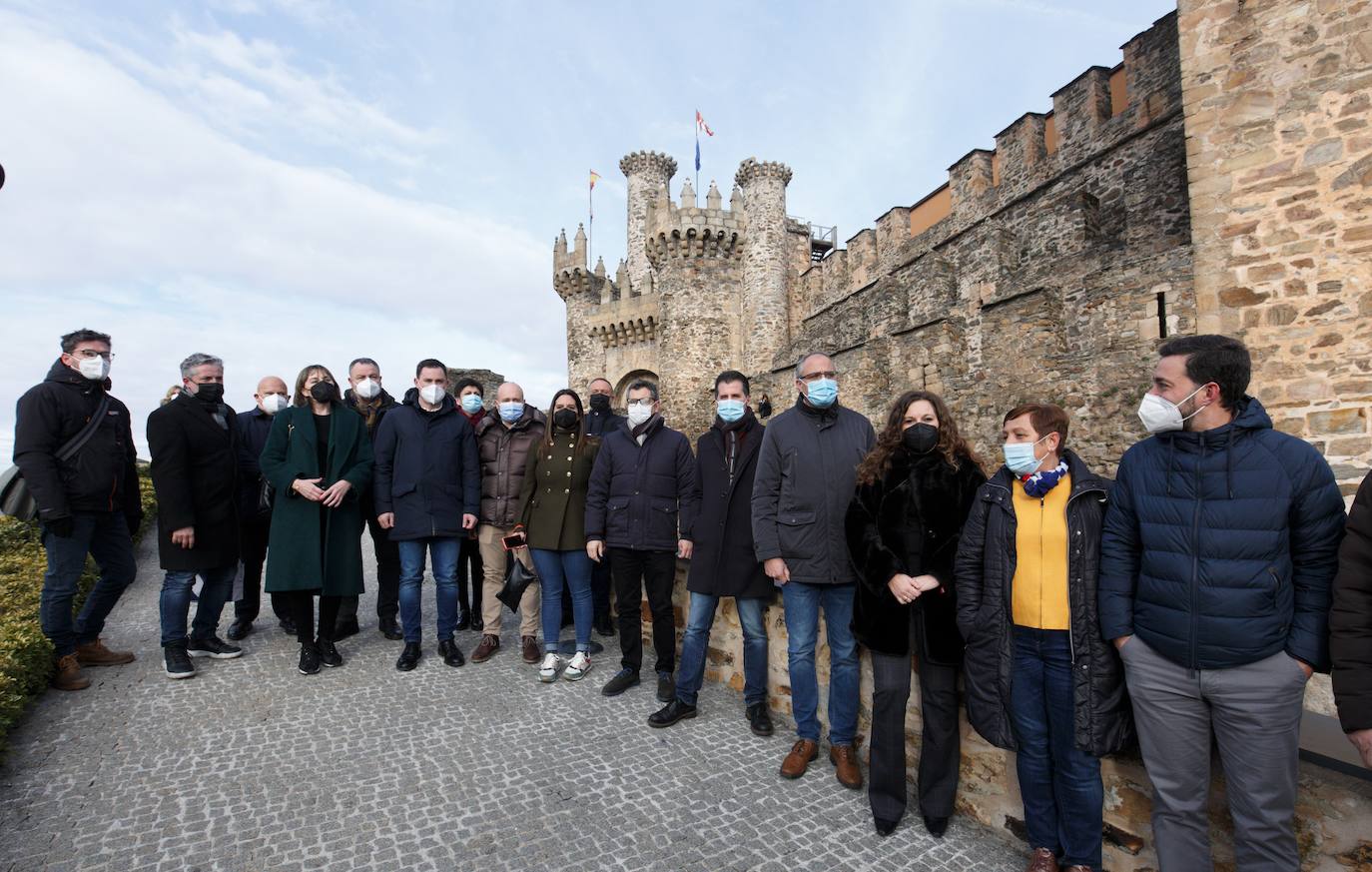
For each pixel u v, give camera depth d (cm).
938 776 330
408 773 375
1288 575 233
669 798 355
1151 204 1519
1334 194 553
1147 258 1080
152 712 447
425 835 317
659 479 503
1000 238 1825
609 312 3622
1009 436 307
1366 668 209
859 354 1981
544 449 547
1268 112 584
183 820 323
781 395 2484
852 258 2933
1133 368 1056
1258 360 591
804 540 382
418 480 552
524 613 581
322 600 558
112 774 365
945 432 350
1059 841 293
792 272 3519
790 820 338
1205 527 241
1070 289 1227
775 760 402
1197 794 247
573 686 516
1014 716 301
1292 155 573
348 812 334
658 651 501
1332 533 229
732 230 3111
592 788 363
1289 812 228
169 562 499
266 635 633
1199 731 247
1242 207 599
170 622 507
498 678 529
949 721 331
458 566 680
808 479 387
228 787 355
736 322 3142
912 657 377
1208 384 245
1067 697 285
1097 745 272
